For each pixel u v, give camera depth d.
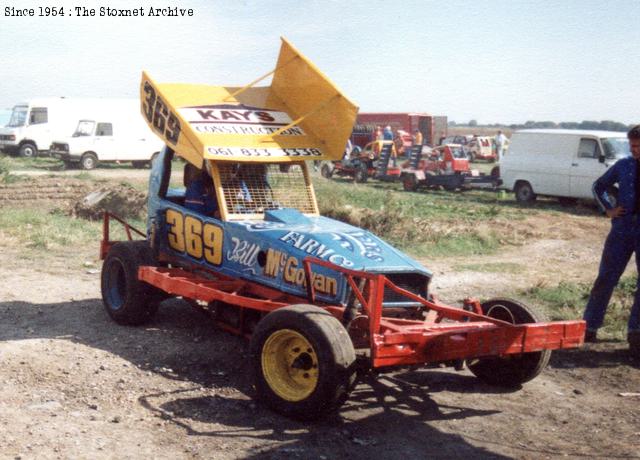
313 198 7.63
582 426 5.90
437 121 54.91
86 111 37.25
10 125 37.16
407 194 25.98
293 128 7.61
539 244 16.02
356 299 5.62
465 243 15.08
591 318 8.22
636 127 7.59
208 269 7.25
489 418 5.99
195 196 7.57
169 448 5.02
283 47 7.76
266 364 5.73
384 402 6.23
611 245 7.96
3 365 6.42
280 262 6.41
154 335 7.68
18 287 9.59
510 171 24.94
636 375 7.21
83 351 7.00
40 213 16.50
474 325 5.84
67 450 4.85
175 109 7.20
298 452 5.07
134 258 7.82
